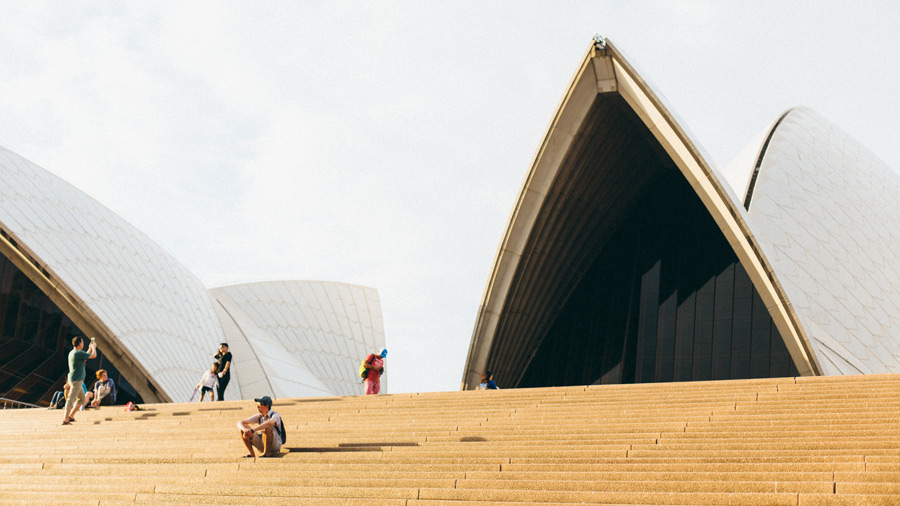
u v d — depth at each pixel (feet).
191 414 45.47
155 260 114.83
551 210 84.07
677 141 73.61
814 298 90.07
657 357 84.89
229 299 143.84
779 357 79.00
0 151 93.71
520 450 31.65
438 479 28.37
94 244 99.19
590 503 24.72
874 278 100.27
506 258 83.76
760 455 28.12
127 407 51.52
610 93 75.77
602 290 95.81
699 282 86.99
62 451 37.78
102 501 28.55
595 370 89.56
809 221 102.27
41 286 87.92
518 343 94.32
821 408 33.81
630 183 92.38
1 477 32.76
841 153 125.18
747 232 71.46
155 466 32.71
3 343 89.35
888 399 33.86
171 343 103.81
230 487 29.22
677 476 26.35
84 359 46.70
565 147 78.43
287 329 144.97
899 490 22.86
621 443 31.96
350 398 47.83
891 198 120.98
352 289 162.09
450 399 43.88
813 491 23.85
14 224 85.25
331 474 30.04
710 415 34.24
